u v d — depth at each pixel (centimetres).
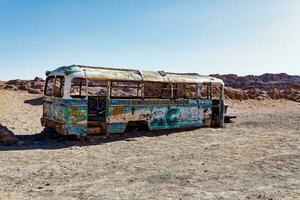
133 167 880
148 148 1149
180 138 1372
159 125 1472
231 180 774
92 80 1246
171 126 1518
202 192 682
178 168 877
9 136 1162
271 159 1002
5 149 1059
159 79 1463
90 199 627
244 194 675
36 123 1711
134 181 753
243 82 11881
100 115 1397
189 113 1595
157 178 780
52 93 1303
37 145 1148
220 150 1134
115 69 1382
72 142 1213
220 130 1634
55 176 779
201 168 880
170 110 1511
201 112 1650
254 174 831
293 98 5147
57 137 1287
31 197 627
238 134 1517
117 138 1323
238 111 2975
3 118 1805
